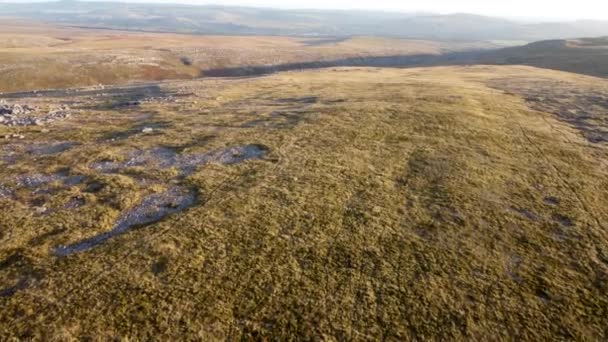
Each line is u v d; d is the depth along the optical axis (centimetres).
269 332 1141
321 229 1608
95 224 1605
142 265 1370
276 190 1908
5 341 1073
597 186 2070
